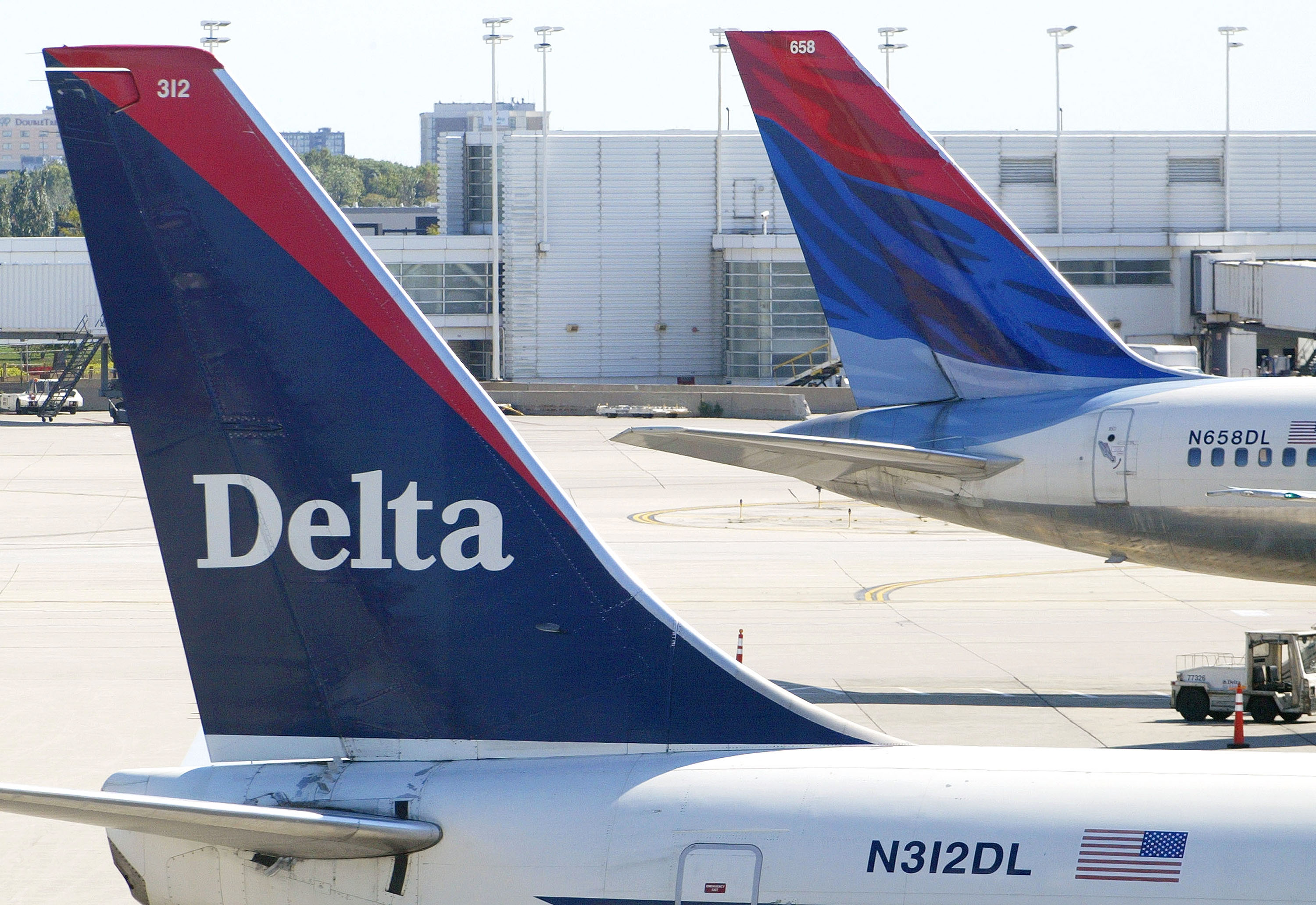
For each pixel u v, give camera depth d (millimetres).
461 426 39031
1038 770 35844
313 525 39156
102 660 114125
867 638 124625
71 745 89375
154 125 38406
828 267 108938
